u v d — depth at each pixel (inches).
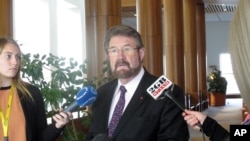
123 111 71.8
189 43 519.2
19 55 88.4
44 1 357.7
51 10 367.6
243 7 15.3
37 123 88.1
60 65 137.7
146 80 72.9
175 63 414.9
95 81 154.9
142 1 315.6
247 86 15.4
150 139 68.6
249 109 16.0
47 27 362.3
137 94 71.1
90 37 198.8
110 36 74.1
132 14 584.7
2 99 87.7
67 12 431.2
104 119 73.5
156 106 68.7
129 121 69.4
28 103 87.4
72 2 416.5
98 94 78.4
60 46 404.5
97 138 64.2
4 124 85.0
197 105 487.2
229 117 422.6
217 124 54.1
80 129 143.2
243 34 15.2
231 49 16.3
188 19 517.3
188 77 518.6
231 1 550.0
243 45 15.3
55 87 129.6
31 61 134.6
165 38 422.0
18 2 319.0
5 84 89.3
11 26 130.4
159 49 316.5
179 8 417.7
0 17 126.0
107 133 71.1
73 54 428.1
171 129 66.8
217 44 752.3
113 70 73.7
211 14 676.7
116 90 76.4
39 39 350.9
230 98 715.4
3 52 85.4
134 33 73.7
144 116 69.0
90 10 198.8
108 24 195.8
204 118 54.5
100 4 196.5
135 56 72.3
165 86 65.2
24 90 88.3
